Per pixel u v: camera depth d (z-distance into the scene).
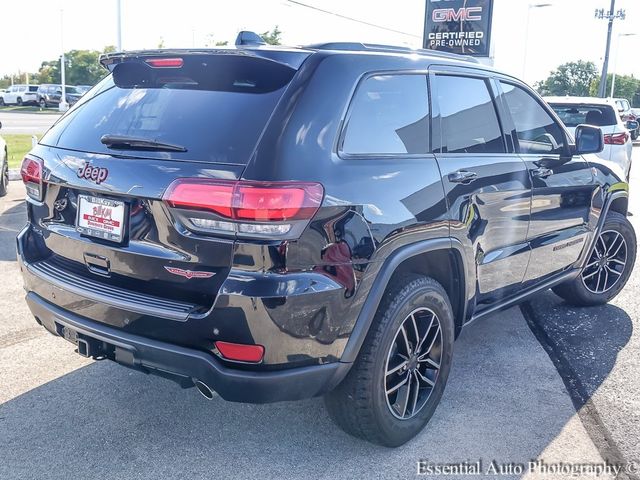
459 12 21.69
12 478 2.93
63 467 3.02
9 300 5.20
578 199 4.64
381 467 3.08
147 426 3.39
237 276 2.55
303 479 2.98
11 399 3.63
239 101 2.82
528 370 4.16
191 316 2.63
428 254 3.32
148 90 3.13
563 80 85.69
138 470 3.02
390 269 2.90
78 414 3.49
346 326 2.76
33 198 3.34
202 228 2.58
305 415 3.55
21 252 3.39
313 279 2.62
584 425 3.48
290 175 2.57
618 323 5.03
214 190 2.54
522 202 3.97
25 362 4.09
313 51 2.97
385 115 3.11
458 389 3.88
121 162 2.83
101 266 2.98
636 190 12.12
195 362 2.66
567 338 4.71
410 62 3.35
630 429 3.46
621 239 5.37
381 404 3.03
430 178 3.19
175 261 2.69
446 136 3.48
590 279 5.32
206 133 2.75
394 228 2.91
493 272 3.85
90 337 2.96
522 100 4.24
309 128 2.71
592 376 4.08
